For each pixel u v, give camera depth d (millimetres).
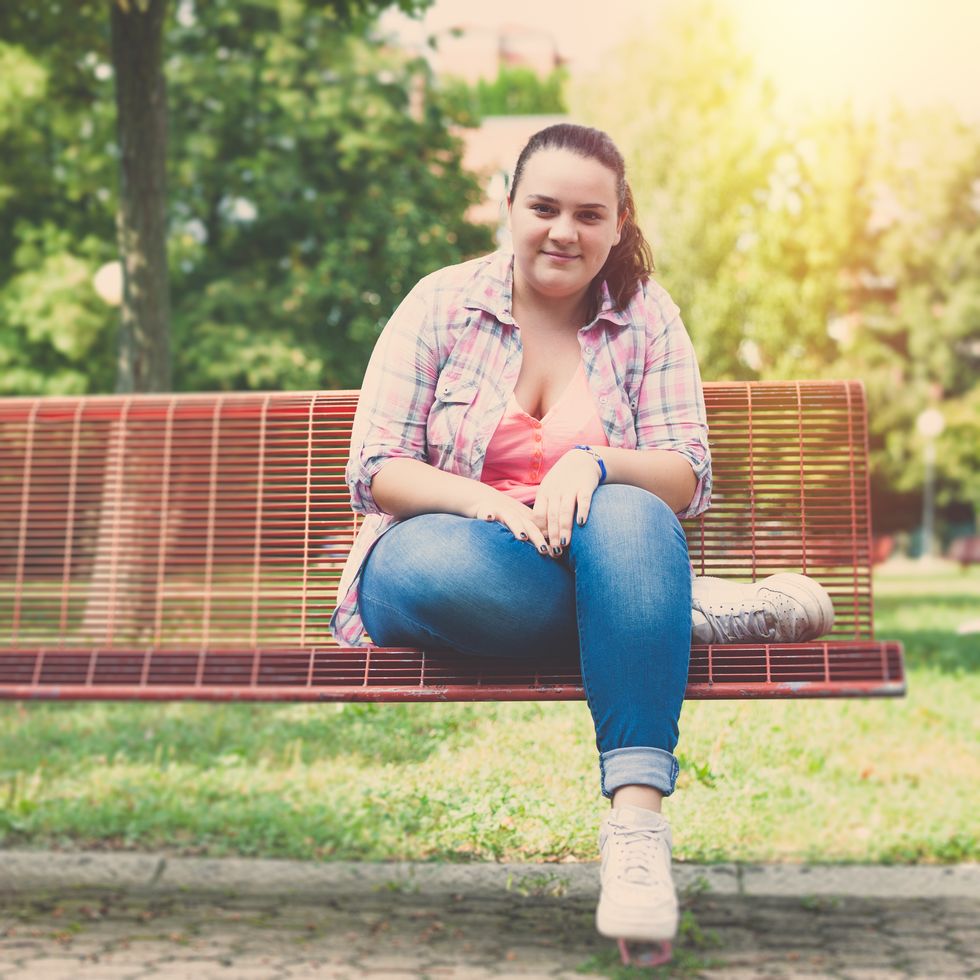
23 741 5039
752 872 3580
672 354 2844
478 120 19797
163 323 8453
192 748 4758
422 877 3590
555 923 3258
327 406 3395
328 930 3199
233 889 3623
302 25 19266
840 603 3129
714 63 22156
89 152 18484
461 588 2473
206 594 3395
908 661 7547
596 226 2652
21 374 18703
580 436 2762
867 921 3285
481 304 2775
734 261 21250
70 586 3482
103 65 13031
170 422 3479
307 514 3377
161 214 8453
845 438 3172
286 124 18953
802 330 21016
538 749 3588
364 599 2723
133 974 2816
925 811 4039
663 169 21641
